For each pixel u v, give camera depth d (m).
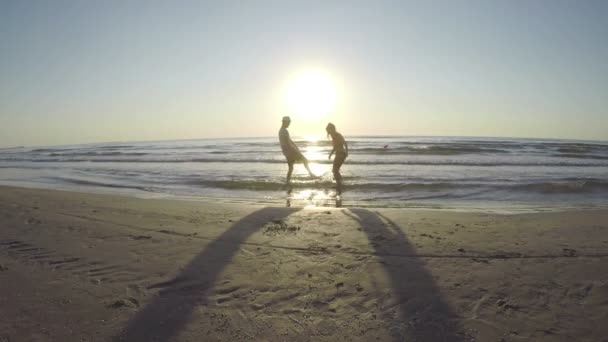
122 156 32.66
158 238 4.88
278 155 29.78
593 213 6.62
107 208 7.26
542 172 15.64
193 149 46.44
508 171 16.05
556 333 2.43
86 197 8.88
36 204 7.67
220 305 2.93
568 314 2.68
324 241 4.68
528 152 30.00
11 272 3.64
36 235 5.08
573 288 3.11
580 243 4.44
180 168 19.05
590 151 31.36
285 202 9.15
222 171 17.00
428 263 3.81
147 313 2.79
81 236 5.02
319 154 29.95
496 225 5.59
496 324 2.56
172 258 4.06
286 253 4.21
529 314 2.69
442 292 3.09
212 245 4.54
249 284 3.34
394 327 2.56
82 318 2.70
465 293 3.06
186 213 6.68
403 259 3.95
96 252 4.29
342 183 11.88
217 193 10.86
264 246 4.48
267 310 2.85
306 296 3.08
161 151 41.94
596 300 2.88
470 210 7.99
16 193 9.38
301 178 13.52
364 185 11.45
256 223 5.74
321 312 2.81
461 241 4.61
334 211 6.78
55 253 4.25
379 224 5.63
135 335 2.47
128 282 3.39
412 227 5.43
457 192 10.46
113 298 3.05
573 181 11.82
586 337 2.38
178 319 2.70
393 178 13.43
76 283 3.37
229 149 44.12
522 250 4.20
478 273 3.50
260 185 11.77
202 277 3.50
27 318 2.70
